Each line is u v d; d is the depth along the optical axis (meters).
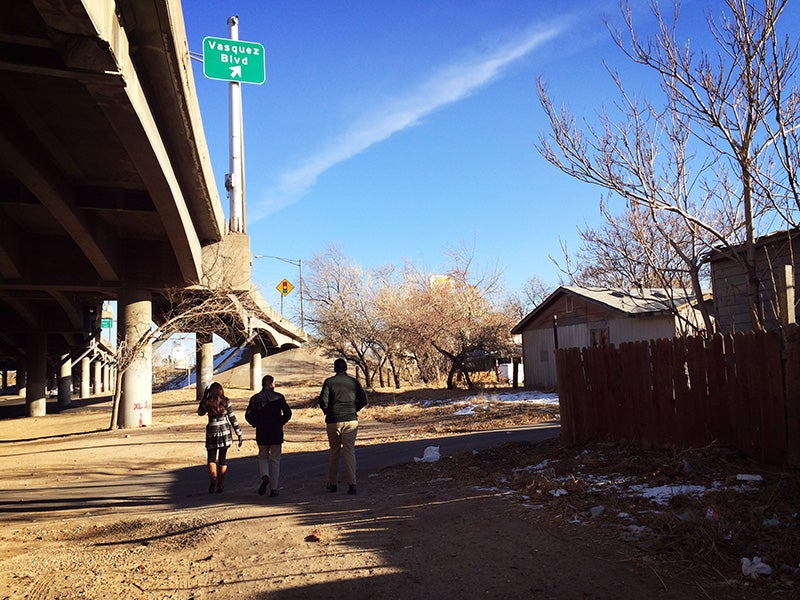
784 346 6.66
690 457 7.54
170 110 14.90
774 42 7.43
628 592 4.44
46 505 10.70
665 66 8.45
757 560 4.62
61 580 5.71
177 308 27.14
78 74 10.41
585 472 8.13
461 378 39.31
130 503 10.38
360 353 40.38
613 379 9.22
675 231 10.55
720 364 7.54
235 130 27.22
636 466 7.75
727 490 6.21
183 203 19.72
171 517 8.41
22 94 13.29
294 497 9.25
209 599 4.93
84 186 18.97
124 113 12.16
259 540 6.57
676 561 4.89
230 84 27.09
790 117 7.79
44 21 9.02
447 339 36.53
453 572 5.08
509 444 11.64
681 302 20.36
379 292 39.81
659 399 8.35
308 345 45.25
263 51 17.20
